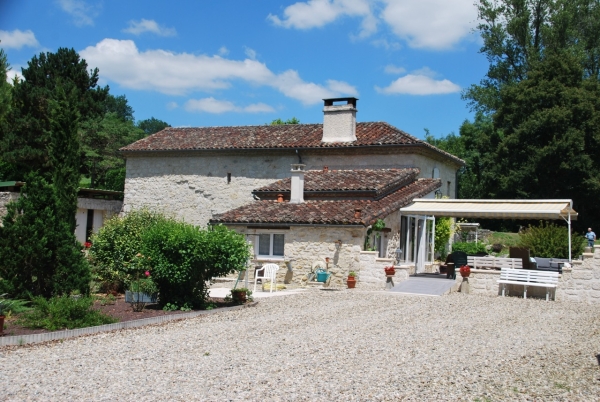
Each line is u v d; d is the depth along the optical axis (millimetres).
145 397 9016
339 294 23531
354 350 12844
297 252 27469
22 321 14688
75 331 14180
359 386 9852
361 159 34906
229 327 15664
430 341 14164
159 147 38438
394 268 25828
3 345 12797
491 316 18750
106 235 22859
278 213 28656
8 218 17609
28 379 9961
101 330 14828
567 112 46656
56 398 8906
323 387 9742
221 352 12398
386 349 13039
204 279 19516
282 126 39500
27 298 17250
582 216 47906
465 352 12969
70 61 53188
